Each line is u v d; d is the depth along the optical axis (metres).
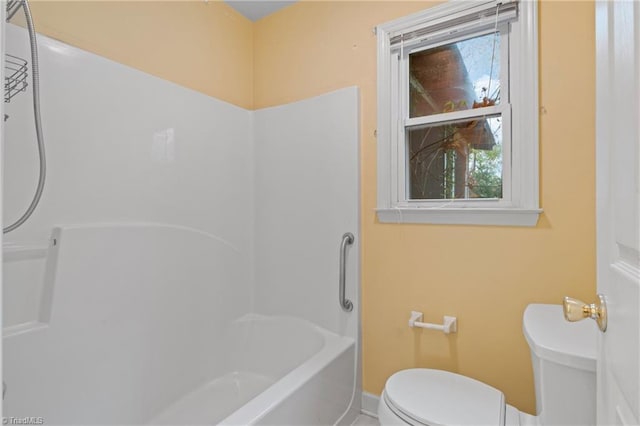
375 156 1.80
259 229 2.20
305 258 2.00
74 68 1.38
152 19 1.77
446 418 1.08
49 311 1.28
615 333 0.53
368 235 1.82
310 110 2.00
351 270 1.83
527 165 1.41
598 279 0.63
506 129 1.48
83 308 1.38
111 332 1.47
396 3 1.77
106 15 1.58
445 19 1.62
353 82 1.90
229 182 2.08
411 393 1.23
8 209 1.21
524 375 1.42
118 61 1.62
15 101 1.23
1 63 0.39
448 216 1.59
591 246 1.30
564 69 1.35
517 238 1.44
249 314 2.18
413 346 1.69
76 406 1.34
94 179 1.44
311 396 1.42
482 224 1.52
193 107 1.87
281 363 2.01
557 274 1.36
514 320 1.45
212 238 1.96
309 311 1.98
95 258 1.42
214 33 2.10
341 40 1.95
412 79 1.76
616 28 0.52
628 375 0.47
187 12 1.95
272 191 2.15
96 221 1.45
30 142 1.26
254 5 2.20
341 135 1.88
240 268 2.14
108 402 1.44
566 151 1.34
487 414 1.10
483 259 1.52
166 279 1.71
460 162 1.62
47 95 1.30
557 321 1.12
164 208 1.71
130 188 1.57
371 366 1.81
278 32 2.23
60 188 1.34
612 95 0.54
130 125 1.57
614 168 0.54
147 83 1.65
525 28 1.42
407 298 1.71
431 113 1.70
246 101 2.31
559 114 1.36
